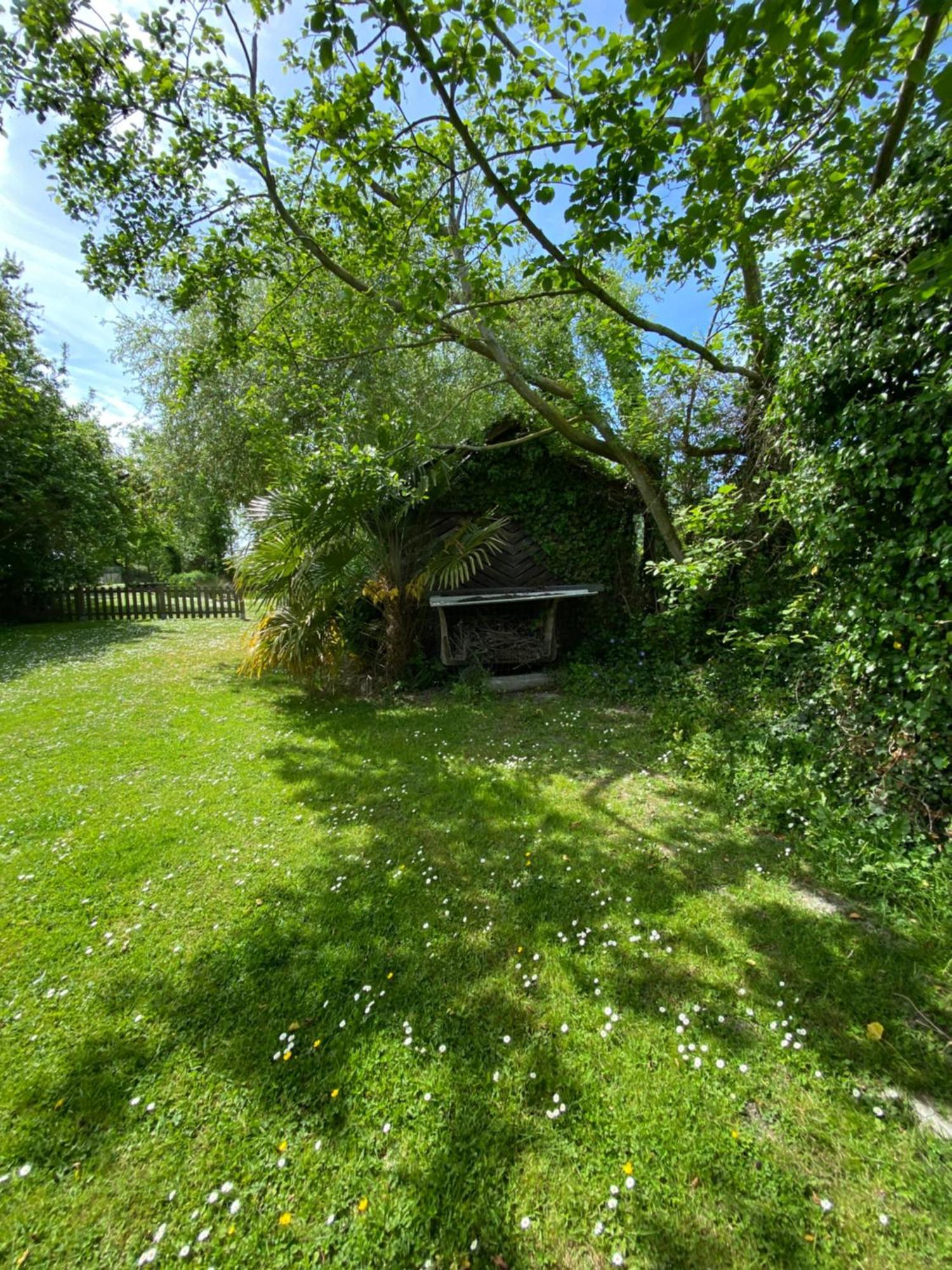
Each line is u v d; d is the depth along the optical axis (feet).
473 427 35.42
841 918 7.57
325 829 10.37
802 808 9.84
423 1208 4.33
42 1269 4.03
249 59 12.82
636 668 19.75
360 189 12.12
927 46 8.98
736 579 17.06
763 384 15.60
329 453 17.70
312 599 17.85
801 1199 4.32
